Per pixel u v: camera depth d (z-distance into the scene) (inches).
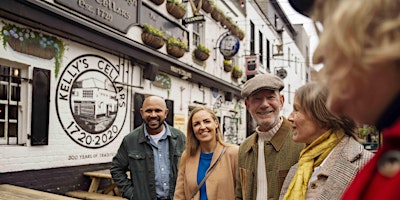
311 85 59.0
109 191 200.2
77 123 200.2
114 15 227.6
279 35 721.0
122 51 233.1
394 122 19.6
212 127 99.2
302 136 60.2
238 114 480.7
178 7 304.2
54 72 185.8
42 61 179.3
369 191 20.2
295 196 56.7
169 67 288.8
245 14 499.5
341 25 19.5
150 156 125.5
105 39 217.6
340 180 51.8
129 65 245.8
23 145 171.2
